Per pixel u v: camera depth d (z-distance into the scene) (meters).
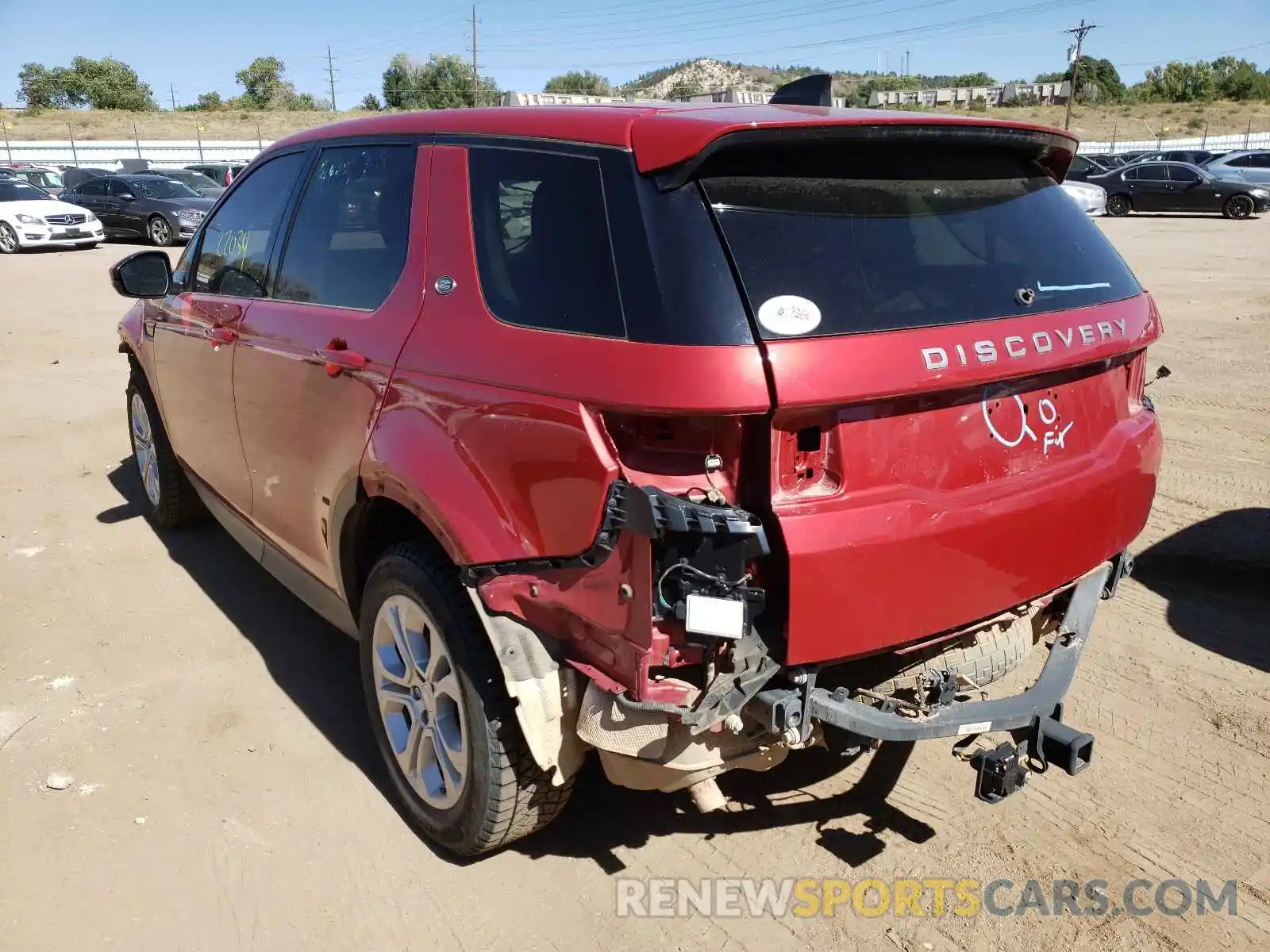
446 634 2.64
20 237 20.83
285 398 3.39
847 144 2.40
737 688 2.18
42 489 6.16
